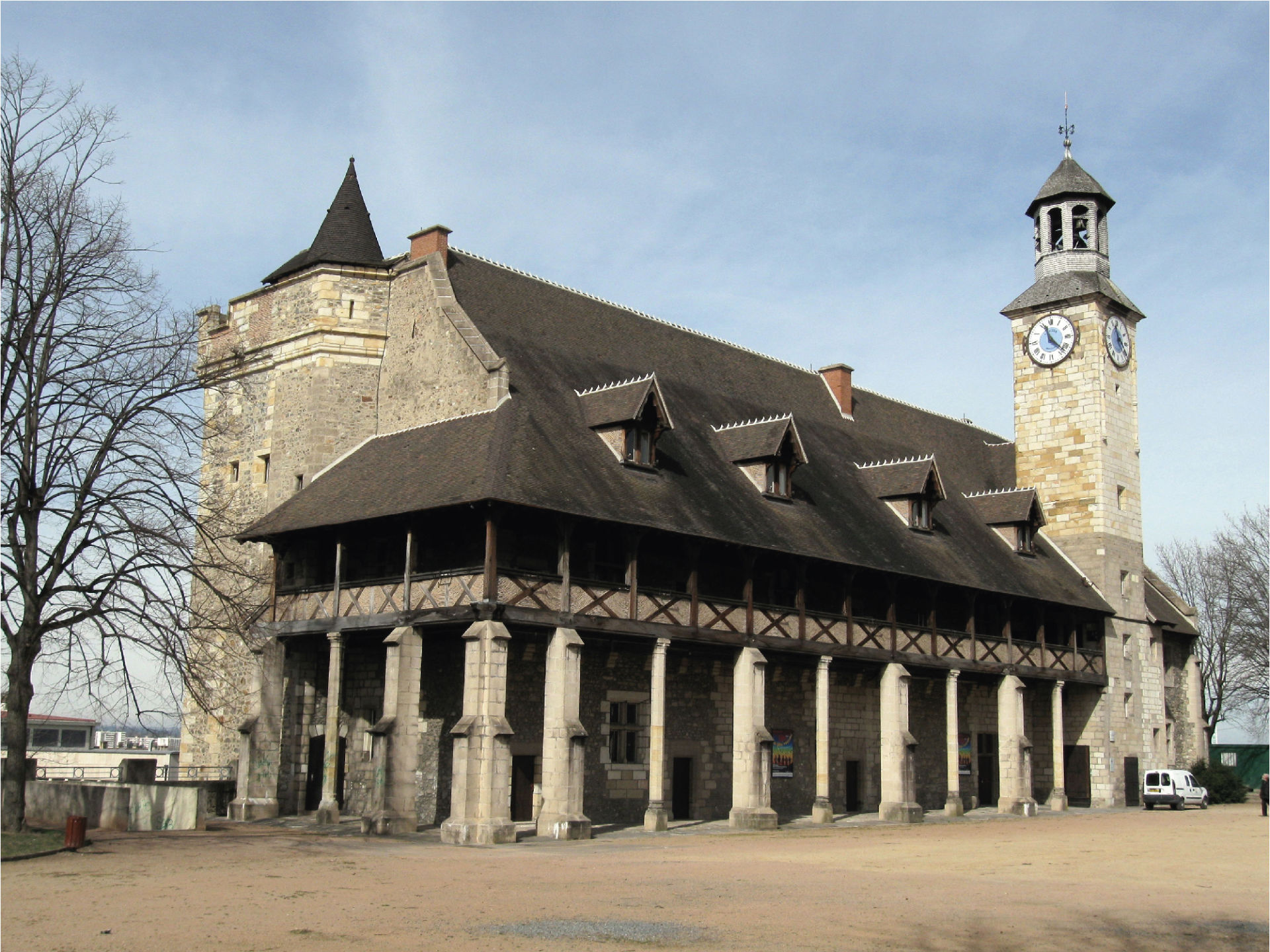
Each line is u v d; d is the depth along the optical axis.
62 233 20.33
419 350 27.33
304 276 28.50
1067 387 40.47
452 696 24.27
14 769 19.48
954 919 12.94
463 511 21.81
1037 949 11.51
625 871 16.48
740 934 11.68
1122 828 27.38
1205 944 12.09
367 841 20.70
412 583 22.67
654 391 25.67
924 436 41.34
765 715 29.11
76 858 16.91
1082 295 40.25
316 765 26.77
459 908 12.94
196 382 21.66
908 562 30.08
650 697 26.34
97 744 56.34
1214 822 30.09
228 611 25.34
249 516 28.73
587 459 24.55
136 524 19.86
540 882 15.18
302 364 28.12
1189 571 56.94
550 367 27.62
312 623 24.70
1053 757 35.47
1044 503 40.44
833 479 32.84
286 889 14.23
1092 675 36.81
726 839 22.59
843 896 14.35
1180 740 45.38
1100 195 41.44
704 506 25.83
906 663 29.50
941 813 32.25
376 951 10.57
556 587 22.25
